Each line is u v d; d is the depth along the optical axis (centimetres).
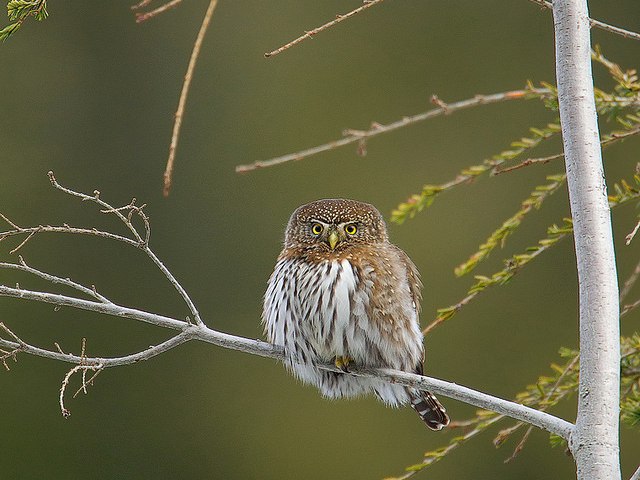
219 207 1670
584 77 588
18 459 1522
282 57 1741
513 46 1712
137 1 1764
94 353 1573
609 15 1648
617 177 1545
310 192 1664
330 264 784
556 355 1527
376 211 830
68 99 1714
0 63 1716
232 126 1709
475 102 720
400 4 1744
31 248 1605
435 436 1511
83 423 1551
